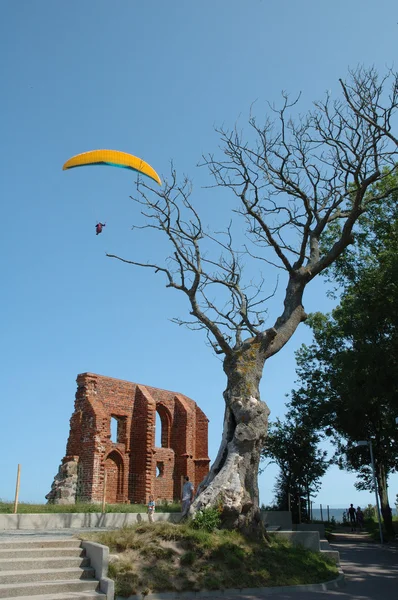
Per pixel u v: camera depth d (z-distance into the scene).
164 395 45.69
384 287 30.88
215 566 14.39
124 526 16.22
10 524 20.14
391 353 30.45
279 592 14.14
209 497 17.31
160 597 12.66
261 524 17.78
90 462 36.00
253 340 20.17
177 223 21.73
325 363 41.84
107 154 17.94
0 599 10.90
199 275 21.06
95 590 12.20
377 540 36.69
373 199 22.27
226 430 19.19
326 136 22.28
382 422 39.00
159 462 43.28
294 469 39.38
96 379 39.06
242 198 22.44
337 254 21.97
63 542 13.81
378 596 13.83
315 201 22.72
